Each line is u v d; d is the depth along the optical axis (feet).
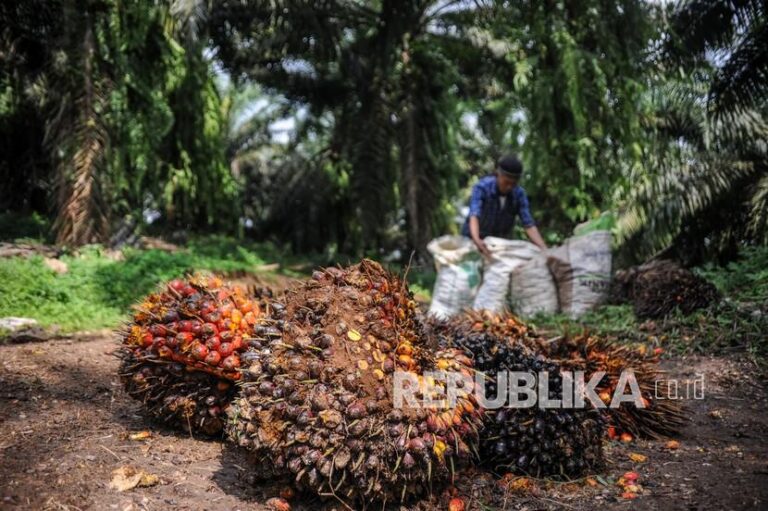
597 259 21.52
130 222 37.83
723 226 27.73
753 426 12.17
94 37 31.22
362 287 8.84
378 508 8.18
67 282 23.48
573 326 18.83
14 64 35.73
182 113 41.86
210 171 45.96
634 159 33.06
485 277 21.58
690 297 19.54
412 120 47.62
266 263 46.80
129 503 7.95
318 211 59.47
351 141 50.88
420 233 47.88
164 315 9.95
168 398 10.14
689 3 26.00
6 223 37.47
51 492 8.04
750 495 8.36
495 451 9.27
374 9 48.55
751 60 24.50
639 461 10.08
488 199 22.16
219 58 48.52
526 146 36.35
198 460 9.54
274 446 7.87
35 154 40.68
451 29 47.98
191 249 42.96
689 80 30.99
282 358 8.23
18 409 11.16
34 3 31.60
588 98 33.94
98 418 11.06
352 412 7.71
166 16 33.04
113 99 31.73
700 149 32.76
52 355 15.26
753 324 17.72
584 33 35.06
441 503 8.43
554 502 8.55
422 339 9.08
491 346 10.07
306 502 8.32
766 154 27.53
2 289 20.97
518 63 36.01
